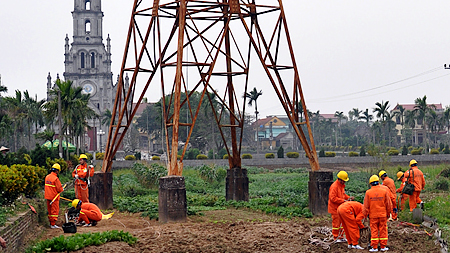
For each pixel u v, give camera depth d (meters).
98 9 130.25
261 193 30.61
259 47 22.47
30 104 62.00
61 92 48.41
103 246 13.56
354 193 28.48
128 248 13.65
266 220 19.11
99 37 129.50
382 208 13.13
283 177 43.75
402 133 128.00
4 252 11.30
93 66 129.38
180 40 19.08
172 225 17.64
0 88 55.97
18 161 26.25
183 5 19.30
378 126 113.75
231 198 24.86
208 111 76.19
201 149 91.50
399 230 15.66
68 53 128.62
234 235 15.55
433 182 31.94
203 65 21.41
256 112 76.88
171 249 13.68
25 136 88.69
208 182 39.47
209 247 13.89
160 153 101.38
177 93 18.91
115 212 21.17
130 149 103.62
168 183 18.44
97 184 22.00
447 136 125.19
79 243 13.30
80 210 17.27
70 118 49.16
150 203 22.14
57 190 16.88
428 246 13.73
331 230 15.67
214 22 23.56
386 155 39.81
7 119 54.62
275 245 14.14
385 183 17.61
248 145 126.00
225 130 89.94
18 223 13.15
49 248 12.98
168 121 20.72
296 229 16.31
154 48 22.28
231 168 25.09
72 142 54.72
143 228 17.28
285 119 179.88
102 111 126.12
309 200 20.55
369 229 13.53
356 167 61.00
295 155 68.25
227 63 24.45
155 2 21.05
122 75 22.55
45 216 16.86
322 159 63.41
